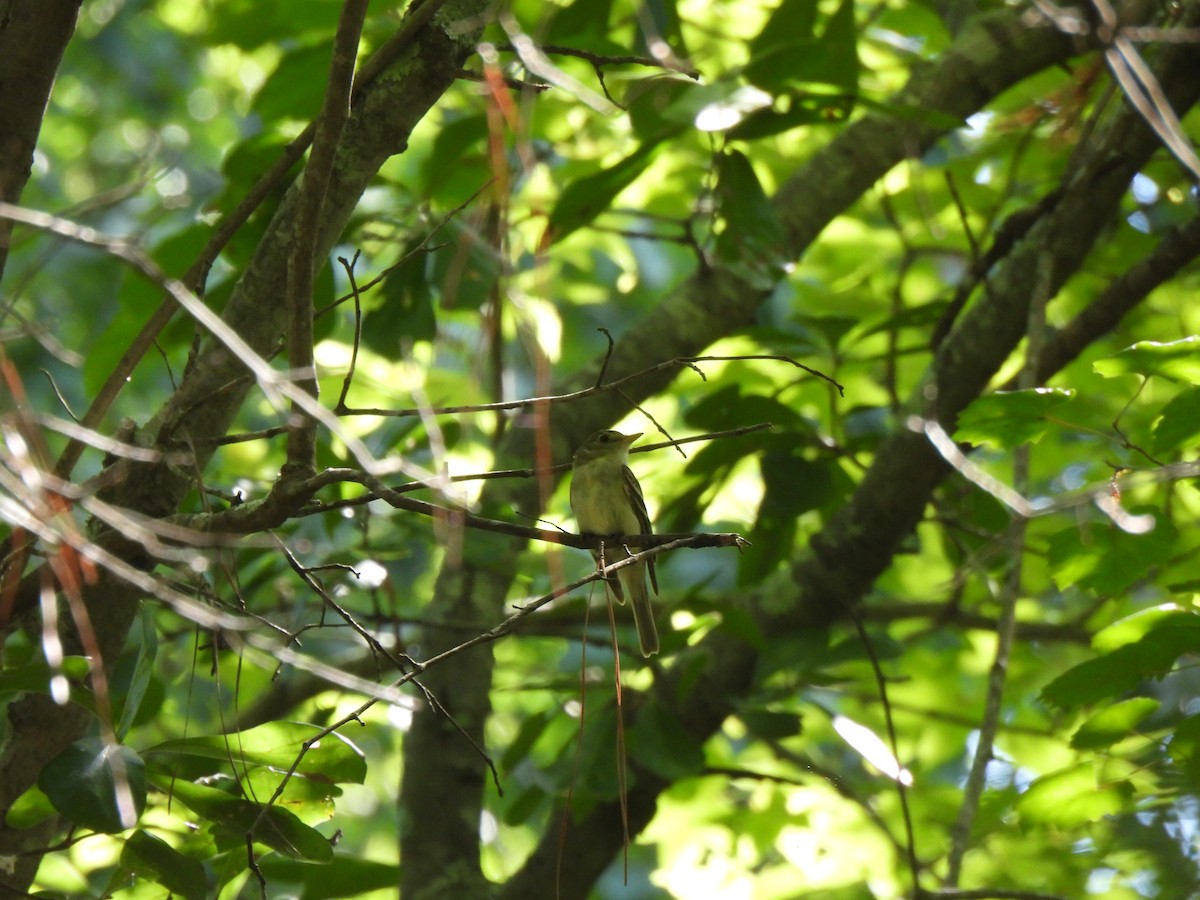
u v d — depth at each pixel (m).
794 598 11.17
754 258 10.01
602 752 10.07
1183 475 6.84
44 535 4.52
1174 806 11.52
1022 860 12.59
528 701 16.39
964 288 11.37
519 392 14.09
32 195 21.00
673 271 19.00
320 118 5.62
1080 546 8.12
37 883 9.54
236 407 7.16
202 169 12.65
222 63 22.56
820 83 9.95
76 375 17.88
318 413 4.66
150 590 4.80
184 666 13.55
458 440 10.91
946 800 14.18
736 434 5.95
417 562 13.79
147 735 12.34
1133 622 7.86
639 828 10.69
